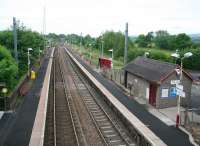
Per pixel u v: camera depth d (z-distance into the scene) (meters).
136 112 27.48
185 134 21.86
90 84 45.25
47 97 32.47
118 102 30.97
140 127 22.61
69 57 94.88
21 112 26.56
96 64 68.56
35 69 54.47
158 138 20.75
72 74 55.25
